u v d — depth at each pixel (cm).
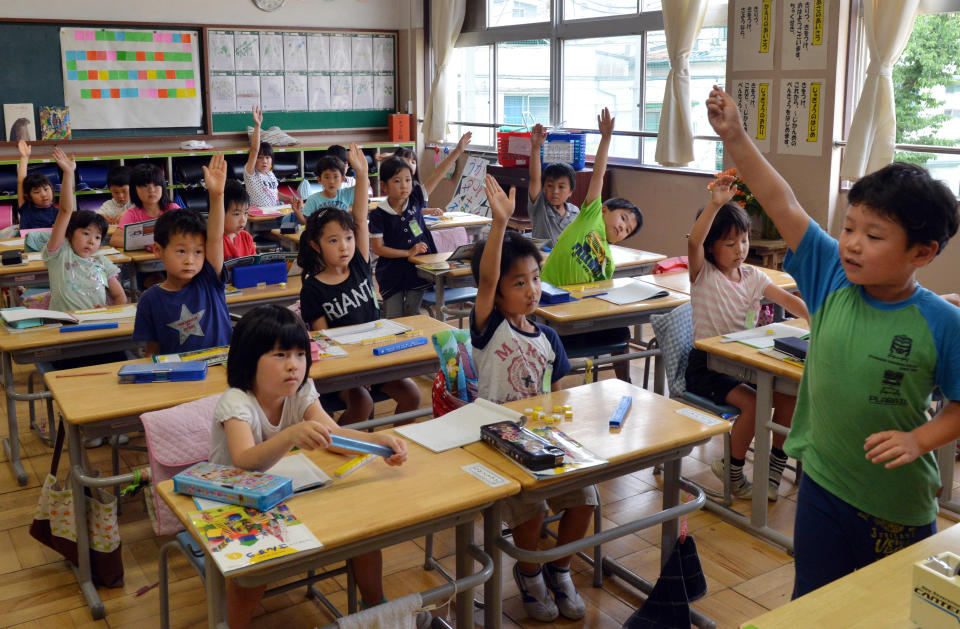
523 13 811
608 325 331
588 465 176
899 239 130
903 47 481
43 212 554
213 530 147
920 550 128
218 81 834
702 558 261
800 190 545
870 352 142
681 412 210
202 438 203
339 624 151
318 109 898
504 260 220
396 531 157
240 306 347
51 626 228
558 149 694
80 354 293
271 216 571
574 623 226
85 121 776
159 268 450
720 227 297
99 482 221
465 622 187
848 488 151
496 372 226
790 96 539
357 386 258
